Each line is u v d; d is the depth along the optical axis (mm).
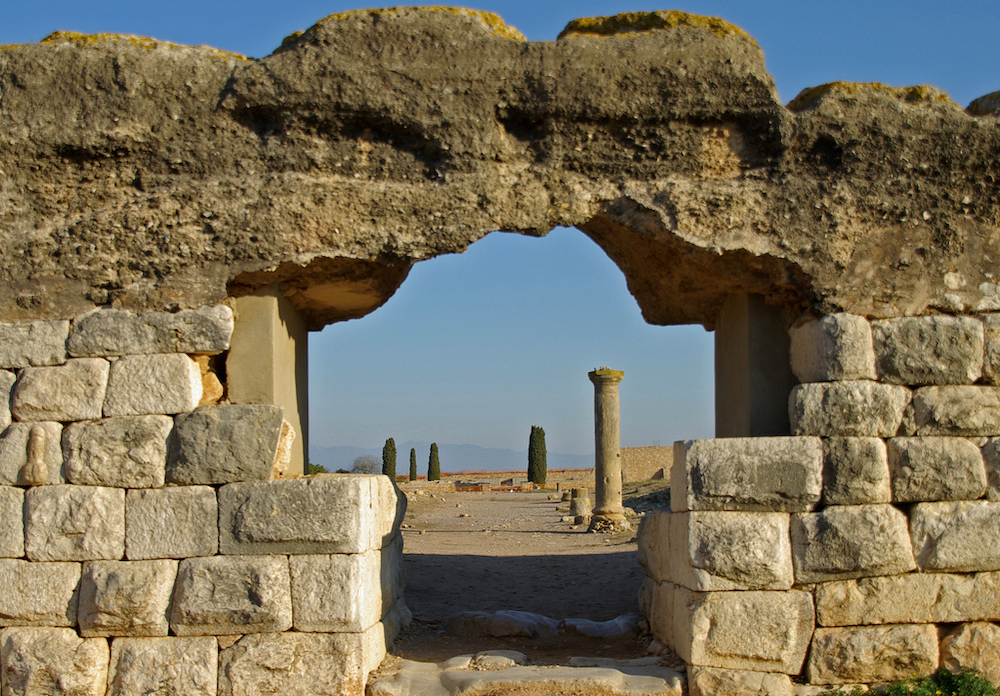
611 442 19703
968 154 6504
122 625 5719
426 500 33250
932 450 6129
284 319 6605
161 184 6199
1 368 6074
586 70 6289
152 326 6020
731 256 6438
